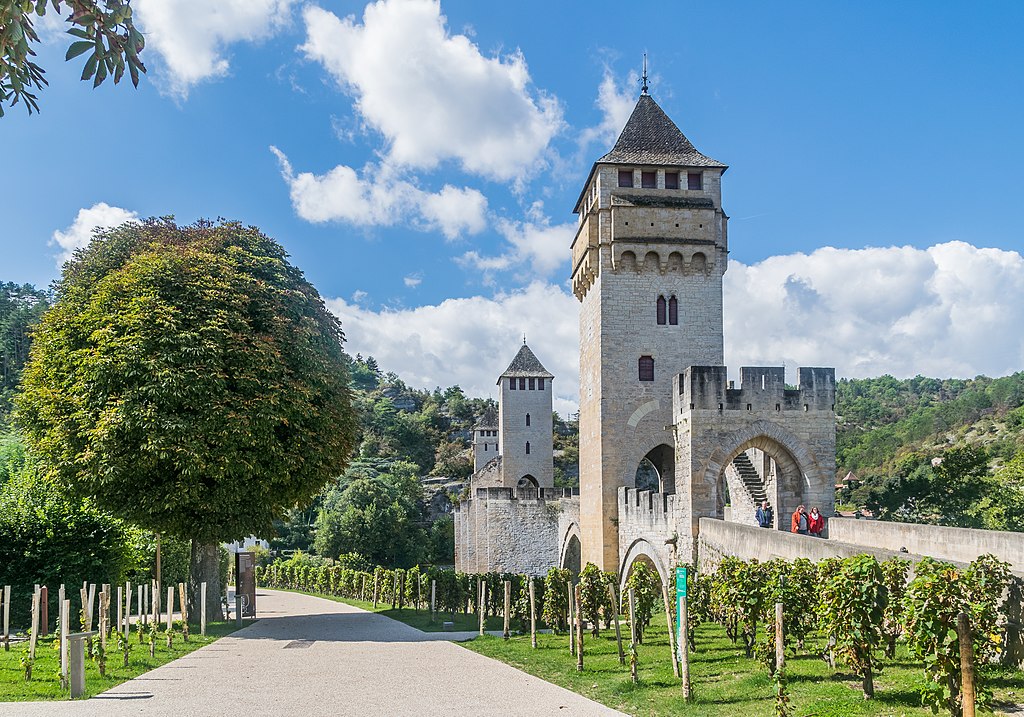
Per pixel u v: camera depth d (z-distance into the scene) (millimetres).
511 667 21812
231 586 78875
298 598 63250
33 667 20531
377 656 24422
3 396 85938
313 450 35469
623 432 47406
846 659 13734
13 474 40094
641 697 16578
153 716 15344
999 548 20344
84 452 31703
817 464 35938
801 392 36344
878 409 163625
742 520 43688
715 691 16125
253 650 26062
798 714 13422
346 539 108312
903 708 12781
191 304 33875
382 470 155000
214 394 32375
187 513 33562
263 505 34344
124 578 36000
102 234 38812
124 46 8234
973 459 52125
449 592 43844
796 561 18234
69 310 35594
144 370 31797
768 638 16141
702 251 48000
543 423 111688
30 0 7809
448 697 17281
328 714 15570
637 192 48625
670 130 50094
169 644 25969
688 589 22594
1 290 113812
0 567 31562
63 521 32219
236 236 39094
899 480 53688
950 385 186500
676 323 48062
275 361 34500
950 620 11648
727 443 35750
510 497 74312
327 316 40594
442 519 128500
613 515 47344
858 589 13617
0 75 8344
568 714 15367
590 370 51281
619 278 48062
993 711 11594
